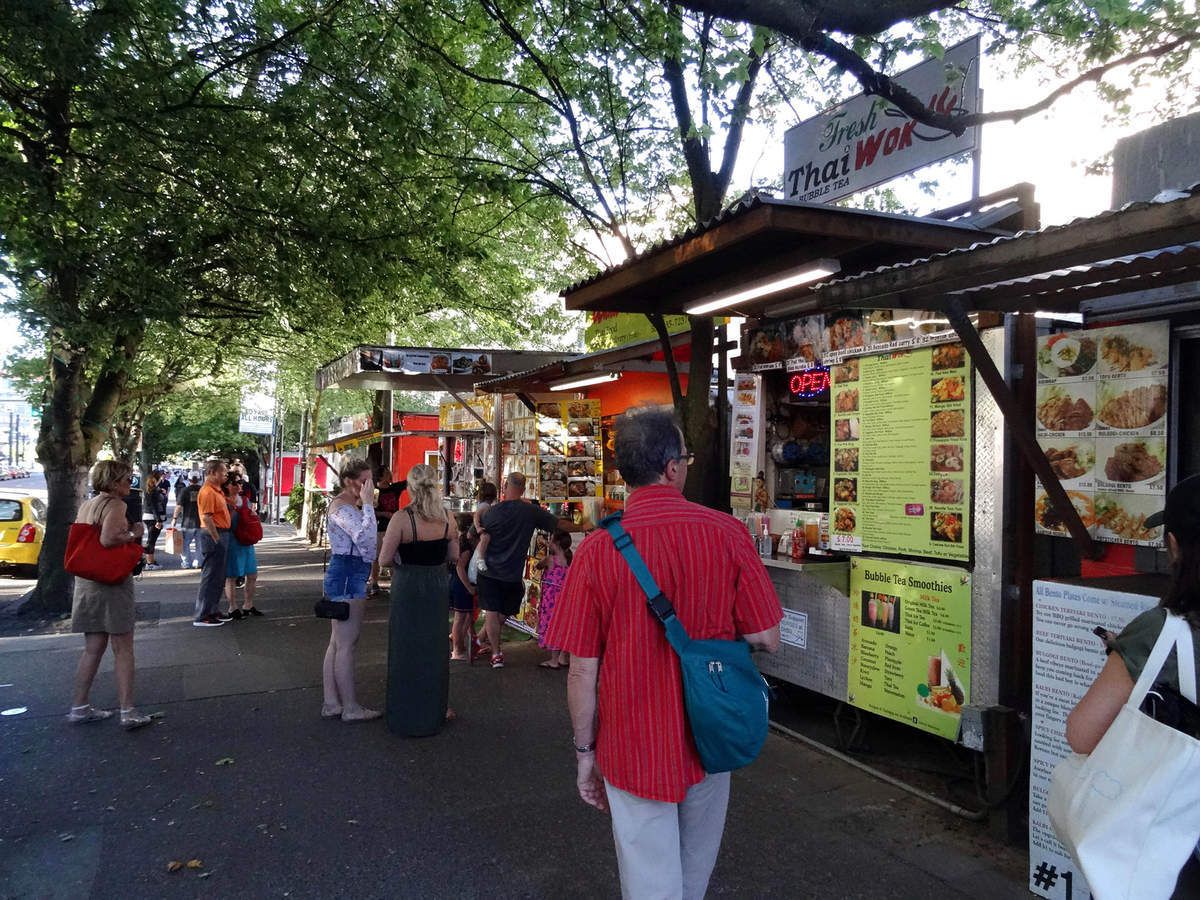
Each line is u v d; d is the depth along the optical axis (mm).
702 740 2211
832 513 5062
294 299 10922
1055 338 3971
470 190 9789
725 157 7117
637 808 2268
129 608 5488
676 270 5051
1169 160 4227
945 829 3928
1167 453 3514
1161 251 2705
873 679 4730
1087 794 1755
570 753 5023
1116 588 3041
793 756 4926
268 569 15727
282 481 35719
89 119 8359
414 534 5289
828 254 4250
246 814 4117
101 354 9461
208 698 6215
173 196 9156
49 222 8094
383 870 3555
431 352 9281
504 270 13328
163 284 9094
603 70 8336
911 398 4523
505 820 4059
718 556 2324
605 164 9484
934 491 4383
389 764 4824
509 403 9953
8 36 7207
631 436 2439
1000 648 4012
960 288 3096
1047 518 3947
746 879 3451
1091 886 1696
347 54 9211
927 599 4398
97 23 7465
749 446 5891
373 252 9773
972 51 4992
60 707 5930
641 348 6742
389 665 5387
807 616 5281
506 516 7074
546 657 7543
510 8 8281
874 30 4004
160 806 4211
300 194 9992
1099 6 4719
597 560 2328
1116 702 1791
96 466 5418
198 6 8367
